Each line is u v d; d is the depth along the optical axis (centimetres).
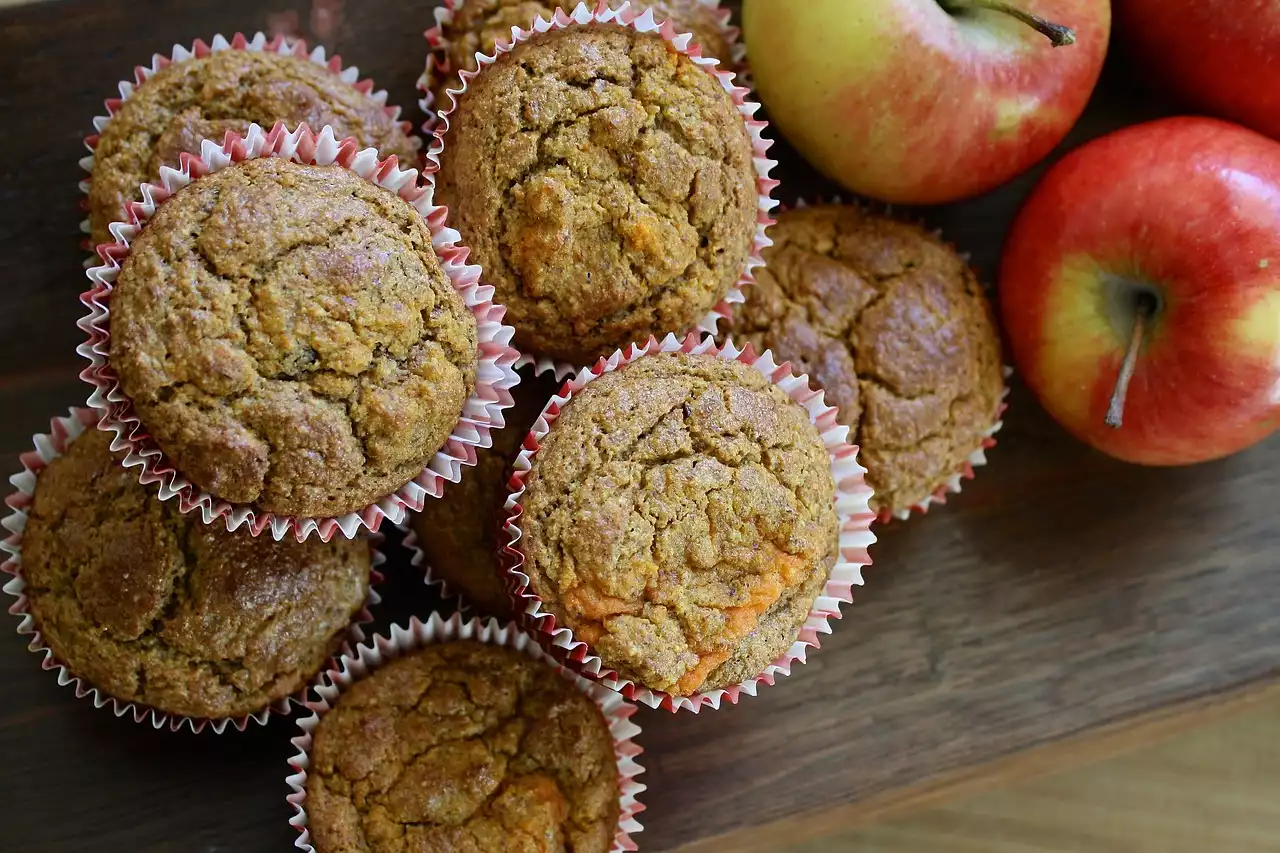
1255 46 42
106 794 42
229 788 43
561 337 40
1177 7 43
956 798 45
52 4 43
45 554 40
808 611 40
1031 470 45
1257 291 41
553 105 40
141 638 40
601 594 38
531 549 38
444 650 41
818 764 44
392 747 40
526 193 39
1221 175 41
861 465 43
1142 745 46
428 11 44
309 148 39
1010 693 44
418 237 38
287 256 37
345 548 41
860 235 43
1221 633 45
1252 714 48
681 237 40
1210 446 42
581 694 41
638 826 42
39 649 41
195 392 37
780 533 39
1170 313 42
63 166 44
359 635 42
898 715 44
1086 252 42
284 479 37
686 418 39
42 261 43
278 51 43
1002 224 46
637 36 40
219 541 40
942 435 43
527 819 40
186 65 41
